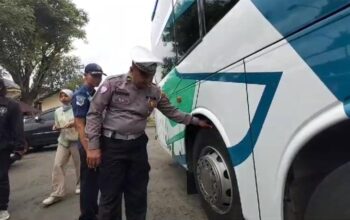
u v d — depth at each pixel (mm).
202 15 3352
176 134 4684
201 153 3580
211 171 3215
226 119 2805
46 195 5996
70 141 5426
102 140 3174
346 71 1532
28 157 11711
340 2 1558
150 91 3189
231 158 2736
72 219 4605
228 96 2746
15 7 22172
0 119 4684
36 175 8023
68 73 35375
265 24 2150
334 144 1766
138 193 3303
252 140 2375
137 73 3016
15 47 25047
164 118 5797
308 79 1759
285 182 2012
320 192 1870
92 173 3846
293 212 2020
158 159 8602
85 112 3746
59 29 29844
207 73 3227
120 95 3104
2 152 4773
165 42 5422
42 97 38750
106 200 3180
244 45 2443
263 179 2252
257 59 2264
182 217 4297
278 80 2023
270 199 2184
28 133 13000
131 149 3166
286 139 1962
